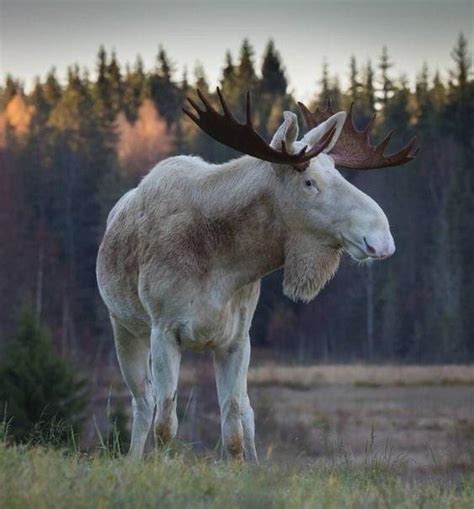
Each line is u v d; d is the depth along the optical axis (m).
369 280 169.38
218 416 110.94
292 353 163.12
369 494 27.20
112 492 24.66
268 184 33.47
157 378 34.44
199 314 34.16
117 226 37.19
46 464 27.30
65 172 198.00
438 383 149.12
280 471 29.31
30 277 180.25
